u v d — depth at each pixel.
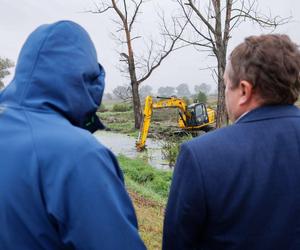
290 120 2.04
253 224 1.96
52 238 1.67
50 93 1.80
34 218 1.66
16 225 1.66
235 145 2.00
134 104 36.25
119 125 38.47
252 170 1.96
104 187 1.68
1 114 1.79
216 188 1.95
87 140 1.73
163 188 12.79
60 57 1.80
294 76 2.00
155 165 17.94
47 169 1.67
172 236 2.11
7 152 1.70
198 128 26.61
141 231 6.50
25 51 1.85
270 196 1.95
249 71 2.01
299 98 2.15
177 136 26.41
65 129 1.74
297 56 2.01
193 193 1.97
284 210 1.96
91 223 1.65
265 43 2.01
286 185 1.96
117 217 1.69
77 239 1.65
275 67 1.97
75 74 1.80
